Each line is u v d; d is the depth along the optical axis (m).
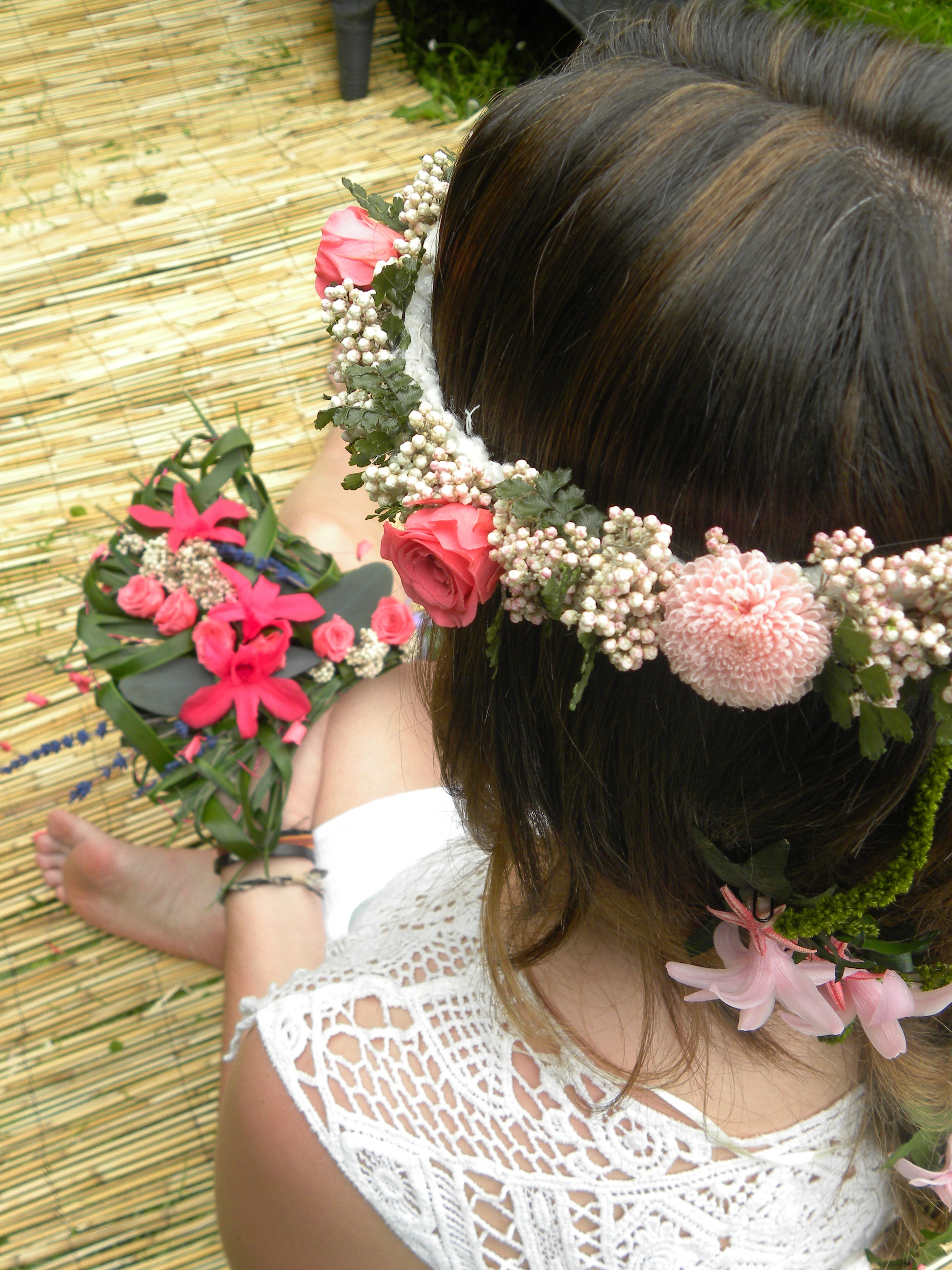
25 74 2.06
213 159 2.02
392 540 0.52
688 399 0.40
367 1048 0.61
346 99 2.10
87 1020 1.43
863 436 0.39
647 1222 0.57
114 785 1.56
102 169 2.00
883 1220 0.66
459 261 0.50
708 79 0.45
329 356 1.88
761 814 0.49
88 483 1.76
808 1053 0.60
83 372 1.83
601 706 0.49
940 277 0.39
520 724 0.55
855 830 0.48
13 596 1.67
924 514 0.41
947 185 0.41
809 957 0.54
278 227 1.96
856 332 0.38
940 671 0.42
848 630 0.40
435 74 2.13
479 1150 0.58
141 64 2.09
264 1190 0.64
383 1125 0.59
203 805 1.22
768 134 0.41
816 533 0.42
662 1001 0.59
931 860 0.50
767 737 0.47
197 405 1.82
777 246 0.39
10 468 1.75
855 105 0.43
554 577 0.45
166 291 1.90
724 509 0.43
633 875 0.54
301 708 1.22
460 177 0.51
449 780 0.66
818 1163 0.60
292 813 1.25
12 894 1.49
